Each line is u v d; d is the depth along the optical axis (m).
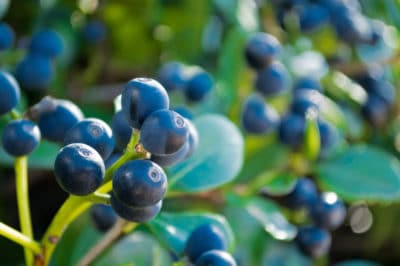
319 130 0.38
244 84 0.42
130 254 0.34
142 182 0.26
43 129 0.31
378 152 0.39
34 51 0.40
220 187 0.37
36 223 0.45
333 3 0.47
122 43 0.50
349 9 0.47
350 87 0.48
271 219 0.36
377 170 0.38
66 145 0.28
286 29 0.47
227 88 0.41
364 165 0.39
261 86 0.41
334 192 0.39
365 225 0.49
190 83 0.39
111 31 0.50
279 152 0.39
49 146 0.35
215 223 0.32
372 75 0.49
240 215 0.38
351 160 0.39
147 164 0.27
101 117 0.41
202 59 0.47
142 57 0.50
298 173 0.39
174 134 0.27
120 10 0.50
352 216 0.50
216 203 0.38
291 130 0.39
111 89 0.47
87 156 0.27
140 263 0.34
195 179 0.33
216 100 0.41
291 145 0.39
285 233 0.35
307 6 0.47
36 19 0.45
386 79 0.49
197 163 0.33
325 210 0.37
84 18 0.47
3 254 0.41
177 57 0.48
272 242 0.39
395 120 0.50
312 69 0.44
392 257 0.50
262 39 0.41
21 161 0.30
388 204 0.47
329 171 0.39
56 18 0.45
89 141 0.28
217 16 0.47
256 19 0.44
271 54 0.41
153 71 0.50
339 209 0.37
